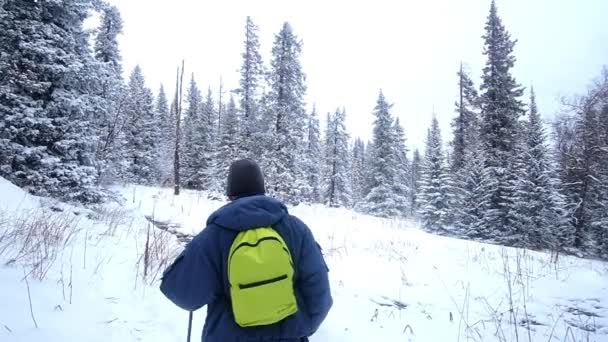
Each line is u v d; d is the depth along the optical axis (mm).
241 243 1992
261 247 1972
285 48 29531
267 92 29562
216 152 39875
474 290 7559
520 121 24469
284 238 2127
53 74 13148
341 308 5953
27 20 12727
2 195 9109
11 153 12055
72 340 3826
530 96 25031
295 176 28594
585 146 22156
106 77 14789
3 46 12367
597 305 7035
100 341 3938
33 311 4164
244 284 1912
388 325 5516
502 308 6656
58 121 13156
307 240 2199
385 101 36281
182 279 2037
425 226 27203
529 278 8516
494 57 25844
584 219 21641
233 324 2008
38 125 12805
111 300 4914
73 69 13086
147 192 24078
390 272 8461
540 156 19938
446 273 8672
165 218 15398
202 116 46312
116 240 8117
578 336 5656
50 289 4758
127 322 4457
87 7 13961
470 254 10781
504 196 21109
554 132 24359
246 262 1924
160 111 56000
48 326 3957
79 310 4445
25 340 3631
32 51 12648
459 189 26391
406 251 10773
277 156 28453
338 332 5016
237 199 2238
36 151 12359
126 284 5562
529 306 6812
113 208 13805
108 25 27109
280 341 1996
